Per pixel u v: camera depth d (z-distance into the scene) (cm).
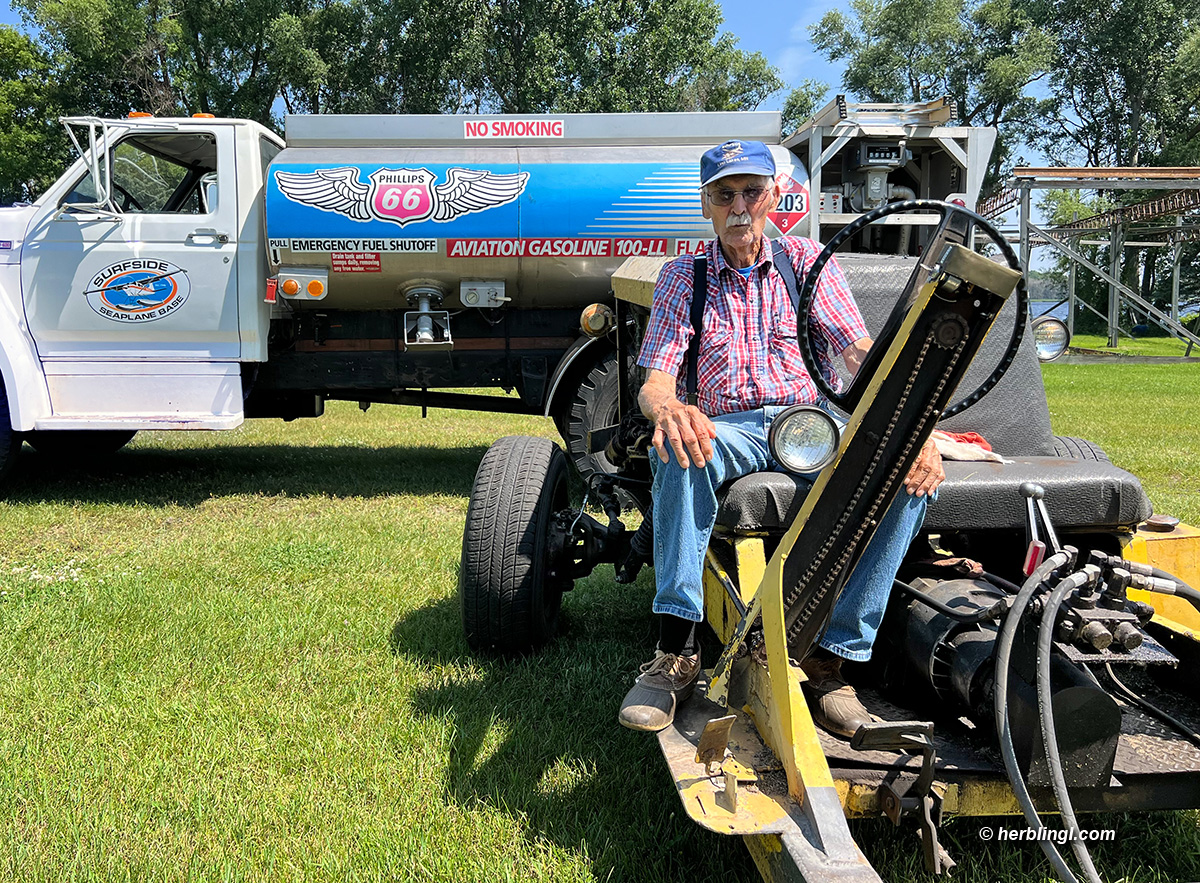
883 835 237
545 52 2986
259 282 681
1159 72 4306
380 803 261
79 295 668
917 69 4191
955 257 174
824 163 757
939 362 187
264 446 959
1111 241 2605
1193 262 3981
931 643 227
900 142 748
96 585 455
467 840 242
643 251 670
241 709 320
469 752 288
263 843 243
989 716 214
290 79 3153
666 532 238
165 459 867
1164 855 235
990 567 305
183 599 432
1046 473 256
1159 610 259
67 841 244
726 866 229
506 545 342
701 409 271
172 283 670
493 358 731
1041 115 4503
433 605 430
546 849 238
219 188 671
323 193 652
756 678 216
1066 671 201
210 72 3200
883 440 195
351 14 3145
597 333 569
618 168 665
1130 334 3425
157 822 252
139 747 294
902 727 192
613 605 440
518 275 680
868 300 344
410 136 679
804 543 206
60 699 327
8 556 525
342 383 735
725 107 3503
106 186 663
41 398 678
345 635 390
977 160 754
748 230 259
